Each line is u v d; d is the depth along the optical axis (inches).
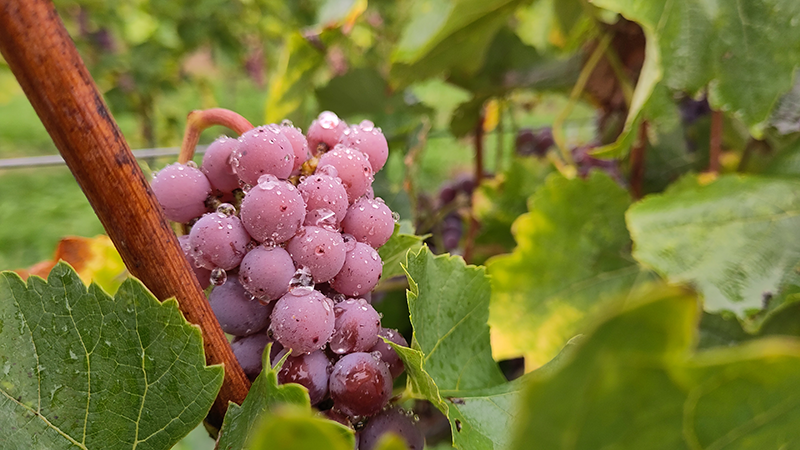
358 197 8.4
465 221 23.2
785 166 13.2
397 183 18.4
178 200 7.8
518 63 21.0
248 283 7.6
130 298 7.4
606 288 15.2
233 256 7.6
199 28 58.7
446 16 16.4
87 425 7.6
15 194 51.3
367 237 8.3
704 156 19.9
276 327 7.6
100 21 51.6
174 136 58.2
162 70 54.4
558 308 15.2
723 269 11.7
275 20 60.9
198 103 74.6
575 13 21.4
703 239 12.1
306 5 56.8
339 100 21.8
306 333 7.5
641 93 12.5
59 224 46.4
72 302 7.5
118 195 6.8
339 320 8.0
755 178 12.7
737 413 5.8
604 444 5.7
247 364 8.2
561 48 25.7
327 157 8.2
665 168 20.2
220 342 7.7
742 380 5.7
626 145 12.6
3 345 7.5
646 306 5.3
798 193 12.1
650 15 12.0
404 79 19.6
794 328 12.8
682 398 5.7
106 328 7.5
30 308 7.5
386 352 8.4
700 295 11.6
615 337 5.4
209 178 8.0
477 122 22.3
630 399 5.6
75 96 6.4
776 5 11.6
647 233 12.6
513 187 20.4
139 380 7.6
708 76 12.2
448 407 7.9
